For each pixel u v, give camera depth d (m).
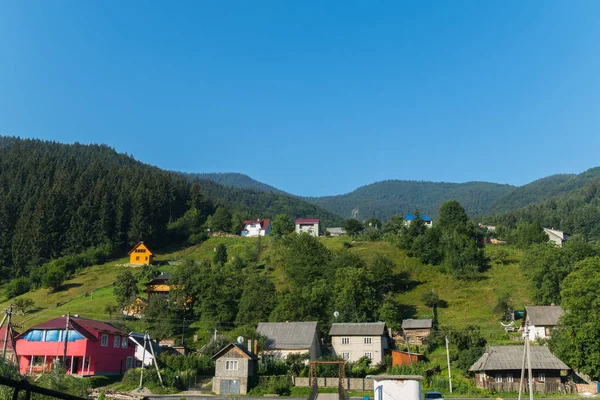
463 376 64.25
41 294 122.44
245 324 83.62
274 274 115.44
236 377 59.47
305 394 57.78
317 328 76.69
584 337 60.41
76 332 61.94
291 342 71.31
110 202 160.75
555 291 92.50
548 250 99.62
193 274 97.69
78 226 156.12
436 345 77.94
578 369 60.91
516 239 131.25
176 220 177.75
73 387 30.09
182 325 88.50
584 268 66.00
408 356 70.44
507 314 91.00
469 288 106.00
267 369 65.81
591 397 53.97
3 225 159.62
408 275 113.94
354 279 91.38
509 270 112.75
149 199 168.12
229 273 99.88
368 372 68.31
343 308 86.81
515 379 59.25
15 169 194.25
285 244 125.06
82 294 117.44
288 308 84.69
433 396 49.09
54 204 158.25
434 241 120.00
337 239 145.25
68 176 182.12
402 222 154.25
